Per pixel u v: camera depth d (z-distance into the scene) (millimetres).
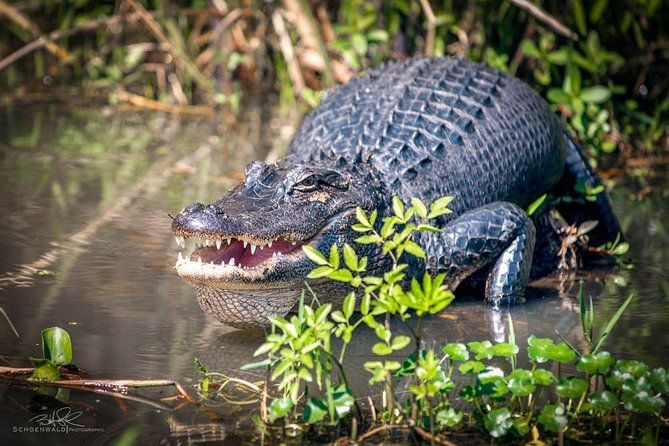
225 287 8742
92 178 14500
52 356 7738
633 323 9523
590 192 12555
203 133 18031
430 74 13094
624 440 6926
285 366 6848
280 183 9672
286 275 9000
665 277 11227
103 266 10672
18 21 20828
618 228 12844
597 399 6844
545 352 7250
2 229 11750
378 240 8016
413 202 8320
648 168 16703
